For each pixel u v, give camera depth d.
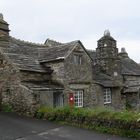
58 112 14.89
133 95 26.44
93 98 21.39
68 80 19.28
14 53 19.44
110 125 12.65
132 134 11.83
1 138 11.16
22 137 11.44
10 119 15.12
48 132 12.41
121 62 28.95
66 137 11.61
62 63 19.12
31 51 21.64
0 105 18.28
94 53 28.78
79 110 14.33
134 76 29.12
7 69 18.16
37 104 16.22
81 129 13.16
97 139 11.34
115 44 26.17
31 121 14.75
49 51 21.38
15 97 17.36
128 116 12.45
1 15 21.22
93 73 24.02
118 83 24.75
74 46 19.94
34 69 18.50
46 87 17.66
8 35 20.42
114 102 23.75
